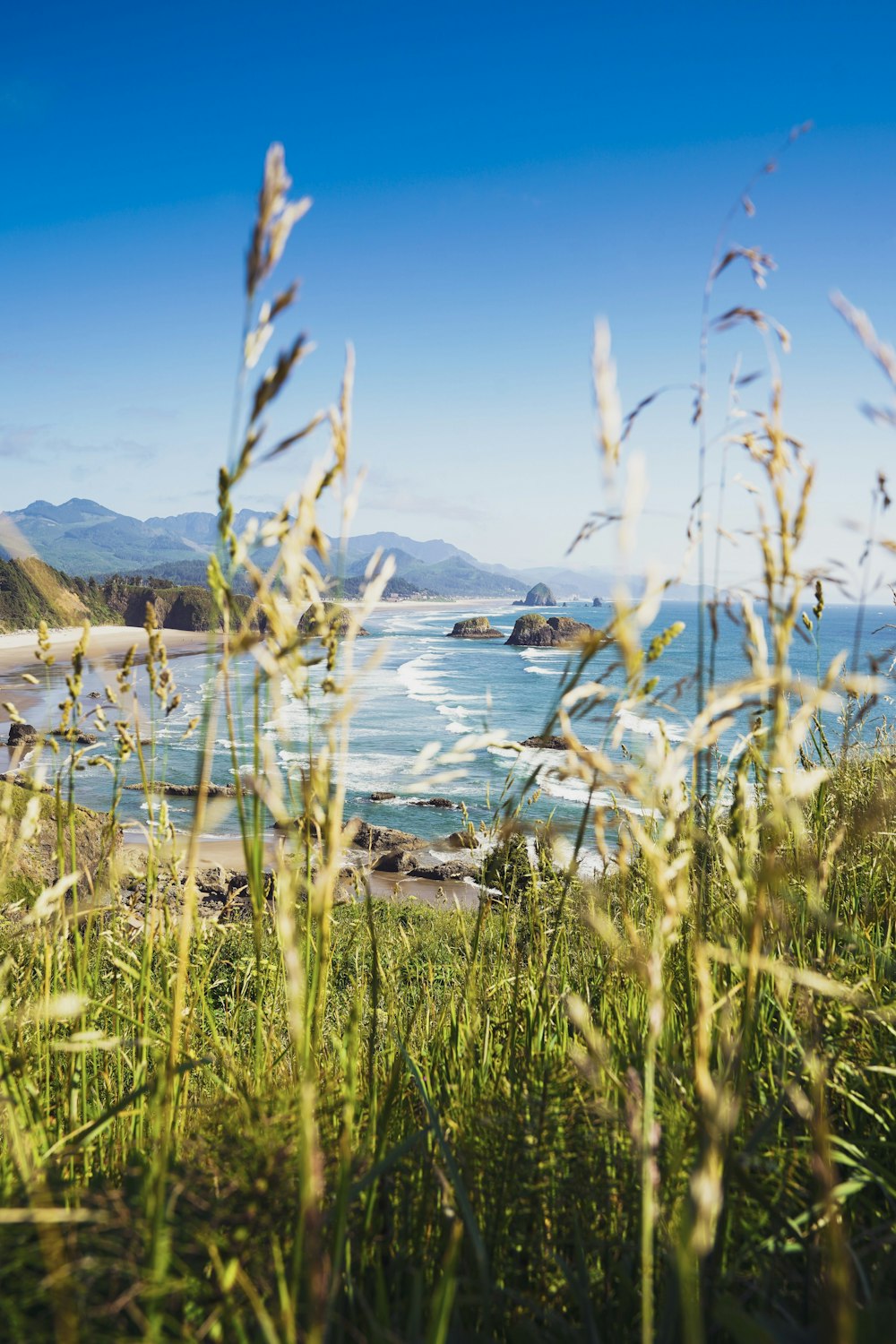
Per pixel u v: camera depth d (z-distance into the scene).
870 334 0.77
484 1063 1.99
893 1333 1.04
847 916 2.15
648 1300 0.89
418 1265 1.40
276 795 1.16
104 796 18.50
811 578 0.97
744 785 1.20
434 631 172.75
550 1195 1.39
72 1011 1.62
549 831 1.31
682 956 1.76
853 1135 1.59
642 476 0.80
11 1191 1.33
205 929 2.25
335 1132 1.52
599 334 0.78
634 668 0.93
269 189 0.88
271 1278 1.14
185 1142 1.42
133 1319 1.03
